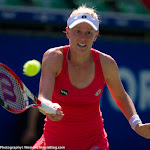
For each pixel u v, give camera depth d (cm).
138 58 2791
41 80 1014
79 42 1018
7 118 2380
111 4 3481
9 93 999
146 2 3700
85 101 1046
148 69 2797
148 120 2694
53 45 2586
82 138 1070
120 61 2745
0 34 2464
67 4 3250
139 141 2706
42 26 2562
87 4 3253
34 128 1864
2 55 2444
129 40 2786
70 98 1038
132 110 1131
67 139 1065
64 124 1056
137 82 2741
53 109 891
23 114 1880
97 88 1073
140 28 2722
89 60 1074
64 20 2527
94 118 1081
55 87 1051
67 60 1042
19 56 2489
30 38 2536
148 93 2739
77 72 1048
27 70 1036
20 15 2425
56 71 1032
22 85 957
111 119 2611
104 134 1125
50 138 1083
